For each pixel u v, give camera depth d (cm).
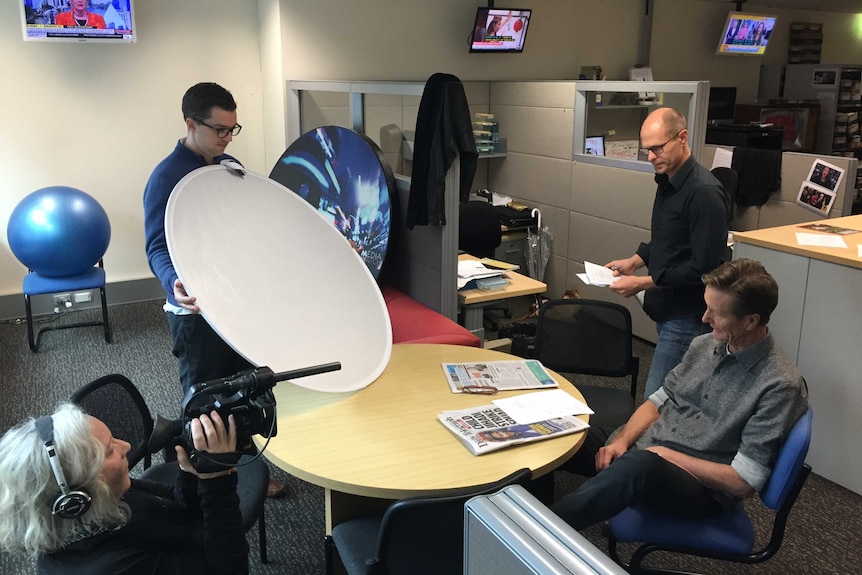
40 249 416
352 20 516
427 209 326
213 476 138
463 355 258
